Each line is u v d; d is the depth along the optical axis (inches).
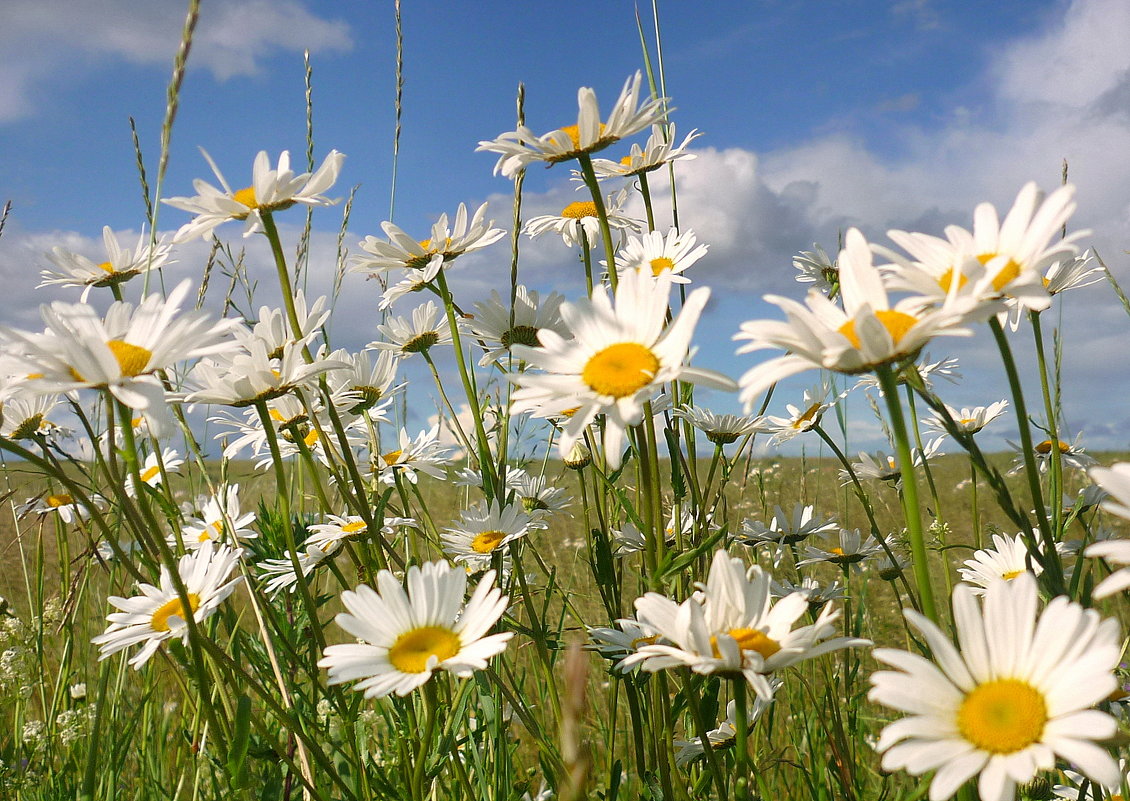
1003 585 6.2
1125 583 5.2
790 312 6.7
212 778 12.1
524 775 14.6
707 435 13.9
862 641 7.1
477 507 14.9
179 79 9.5
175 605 10.4
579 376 8.7
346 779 12.5
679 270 15.2
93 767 11.1
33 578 21.5
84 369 7.8
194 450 13.7
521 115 12.8
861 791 12.4
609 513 16.3
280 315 12.4
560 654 19.3
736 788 7.6
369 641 8.3
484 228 13.3
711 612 7.9
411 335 15.0
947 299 6.7
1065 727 5.5
